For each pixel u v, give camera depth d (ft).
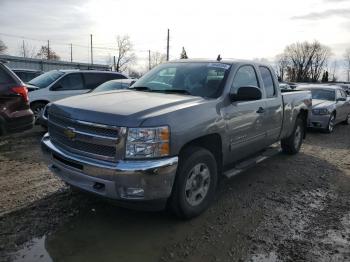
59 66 136.36
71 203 15.40
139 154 12.05
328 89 43.21
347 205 16.79
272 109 19.85
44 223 13.61
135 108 12.85
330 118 38.50
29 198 15.79
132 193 12.14
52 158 14.37
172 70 18.04
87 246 12.19
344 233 13.89
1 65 20.29
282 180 20.12
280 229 14.03
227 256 11.96
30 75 61.11
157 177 12.20
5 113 20.02
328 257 12.13
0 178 18.33
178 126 12.80
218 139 15.43
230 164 17.25
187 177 13.67
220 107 15.26
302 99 24.97
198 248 12.39
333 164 24.21
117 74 40.91
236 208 15.85
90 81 38.45
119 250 12.04
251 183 19.36
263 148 20.47
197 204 14.52
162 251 12.11
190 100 14.52
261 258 11.92
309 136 36.04
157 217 14.55
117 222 13.98
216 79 16.47
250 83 18.25
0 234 12.66
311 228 14.21
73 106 13.62
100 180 12.36
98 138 12.44
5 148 24.89
